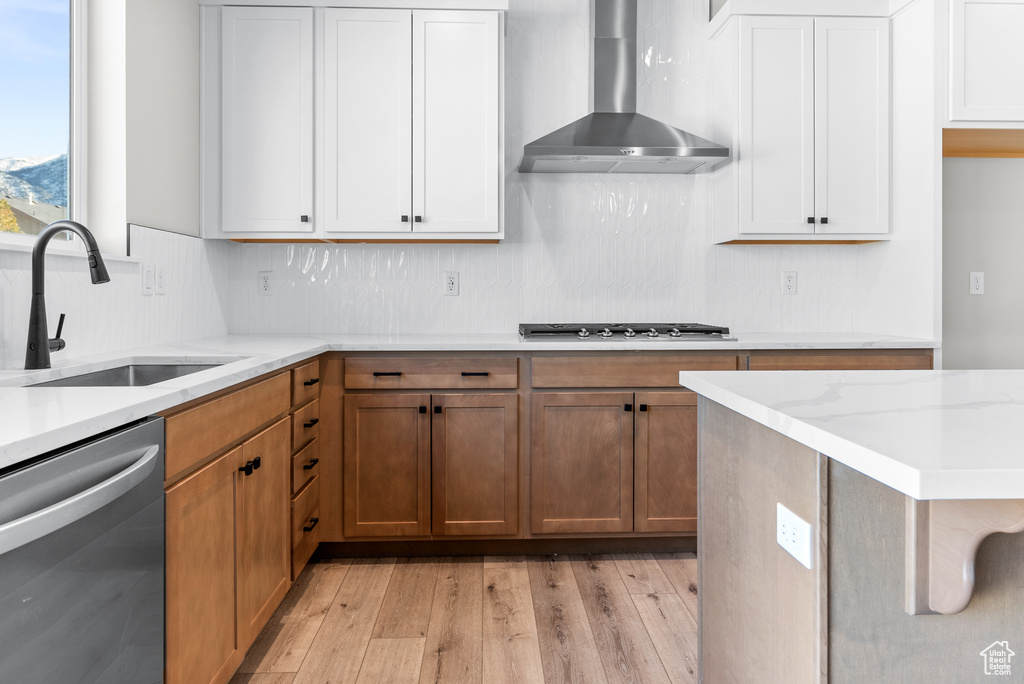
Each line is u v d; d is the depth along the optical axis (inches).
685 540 105.5
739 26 112.4
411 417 100.7
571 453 102.0
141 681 44.5
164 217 95.3
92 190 83.0
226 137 107.5
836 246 126.7
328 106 107.9
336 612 84.2
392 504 100.9
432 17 107.9
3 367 63.3
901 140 112.7
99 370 68.9
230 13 106.8
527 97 122.5
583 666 71.4
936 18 104.3
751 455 43.8
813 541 34.6
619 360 102.0
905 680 34.1
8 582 30.4
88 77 82.7
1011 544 34.1
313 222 108.9
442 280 122.8
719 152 107.8
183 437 51.2
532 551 104.6
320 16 107.7
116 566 40.9
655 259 125.1
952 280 125.4
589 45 121.0
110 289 80.1
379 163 108.4
